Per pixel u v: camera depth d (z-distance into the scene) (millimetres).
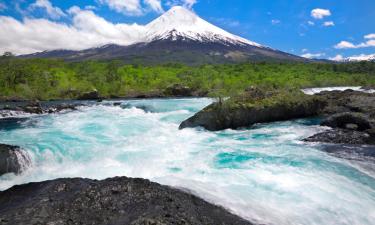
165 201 8336
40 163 13070
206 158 13414
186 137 18531
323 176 11008
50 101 54812
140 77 84000
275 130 20609
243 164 12430
